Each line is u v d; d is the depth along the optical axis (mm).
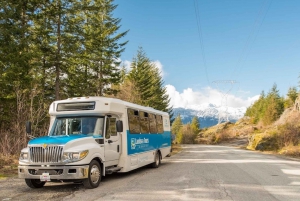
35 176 8445
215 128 112875
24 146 16078
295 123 38781
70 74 26969
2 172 11781
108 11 35750
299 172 12945
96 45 30062
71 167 8359
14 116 17766
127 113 11992
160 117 17094
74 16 26859
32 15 21562
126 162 11445
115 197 7668
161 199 7410
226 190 8617
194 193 8164
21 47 17984
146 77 47531
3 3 17156
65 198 7602
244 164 16625
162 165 16719
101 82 34625
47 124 19516
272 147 38469
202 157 23219
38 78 23797
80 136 9320
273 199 7500
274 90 100062
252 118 111500
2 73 17234
